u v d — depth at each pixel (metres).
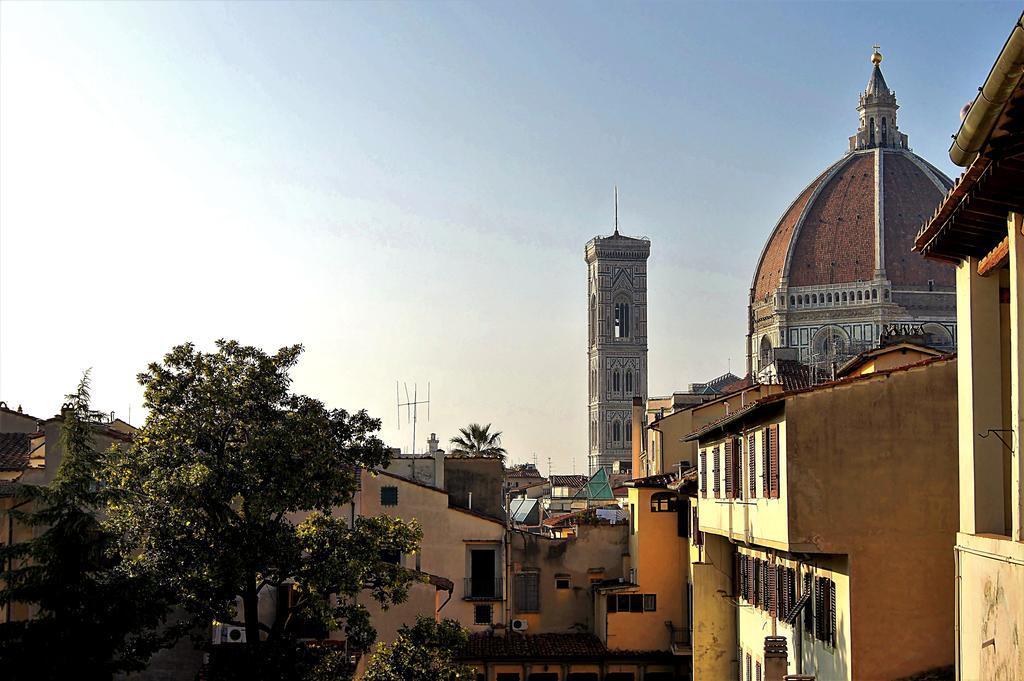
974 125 19.00
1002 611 23.08
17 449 55.69
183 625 40.06
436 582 59.53
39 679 34.69
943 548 35.59
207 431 41.16
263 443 39.75
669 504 67.94
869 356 47.44
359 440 43.28
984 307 26.33
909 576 35.53
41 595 35.44
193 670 49.91
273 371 41.78
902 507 35.81
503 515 74.94
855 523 35.81
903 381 36.19
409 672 42.78
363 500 65.81
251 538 39.72
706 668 54.47
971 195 22.50
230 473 39.62
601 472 140.88
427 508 68.31
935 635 35.19
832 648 37.12
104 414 36.94
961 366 27.28
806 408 36.28
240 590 40.88
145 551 39.91
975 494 26.12
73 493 35.84
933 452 35.94
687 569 66.88
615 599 67.31
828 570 37.72
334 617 41.16
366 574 41.69
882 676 35.06
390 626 56.66
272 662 39.34
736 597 54.69
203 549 39.66
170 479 39.50
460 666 44.91
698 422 74.69
